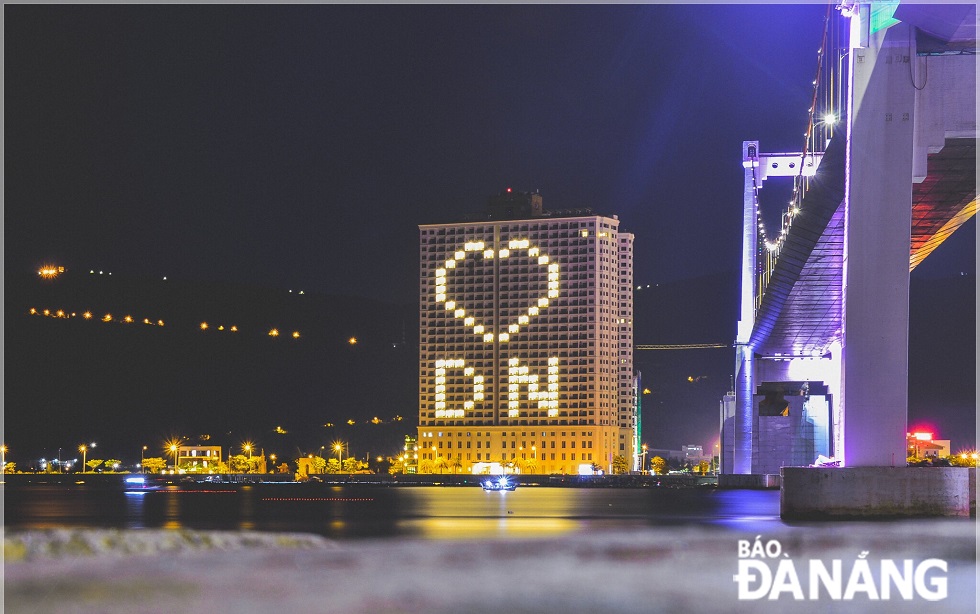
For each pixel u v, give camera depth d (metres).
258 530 84.94
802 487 72.06
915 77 71.00
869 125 71.31
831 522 71.38
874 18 71.62
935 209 87.12
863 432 71.25
